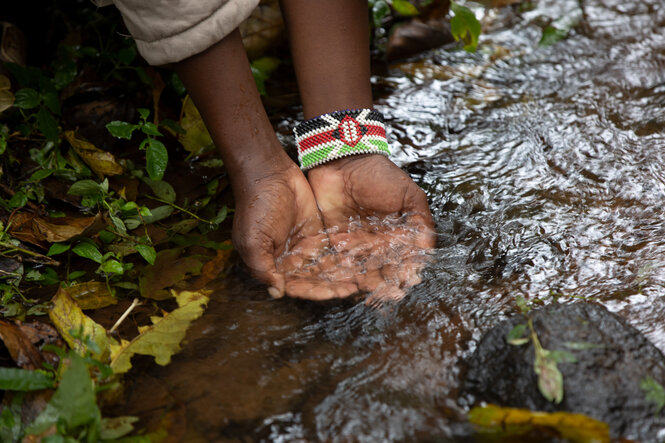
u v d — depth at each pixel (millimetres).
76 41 2344
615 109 2137
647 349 1186
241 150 1613
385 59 2645
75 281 1612
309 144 1724
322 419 1175
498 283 1496
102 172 1896
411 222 1649
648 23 2695
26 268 1642
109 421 1164
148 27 1503
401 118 2225
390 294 1479
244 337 1381
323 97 1733
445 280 1514
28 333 1350
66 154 1987
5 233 1633
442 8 2855
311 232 1668
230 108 1588
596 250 1566
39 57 2379
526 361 1169
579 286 1459
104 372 1231
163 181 1893
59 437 1065
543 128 2086
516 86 2371
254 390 1247
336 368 1291
